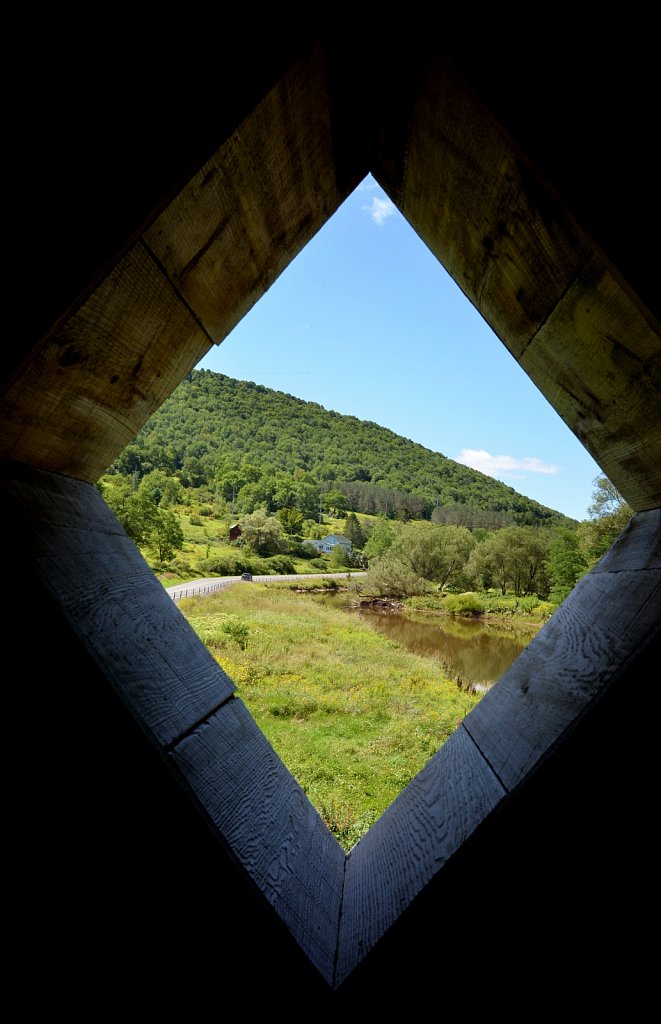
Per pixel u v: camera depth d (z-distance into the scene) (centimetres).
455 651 2930
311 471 17150
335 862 161
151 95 98
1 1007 99
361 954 106
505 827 97
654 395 112
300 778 991
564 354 137
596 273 105
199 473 12875
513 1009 98
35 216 95
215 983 101
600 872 96
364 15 102
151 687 113
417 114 126
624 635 103
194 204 112
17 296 94
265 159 125
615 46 91
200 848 100
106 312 111
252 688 1659
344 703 1571
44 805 100
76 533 123
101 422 137
